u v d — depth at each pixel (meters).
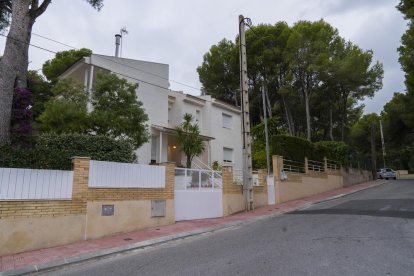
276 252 7.59
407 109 36.50
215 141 26.59
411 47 30.97
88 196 10.11
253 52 34.62
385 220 11.34
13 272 6.89
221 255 7.69
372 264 6.33
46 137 11.46
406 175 47.72
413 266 6.17
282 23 34.69
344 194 23.94
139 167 11.79
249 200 16.73
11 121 12.46
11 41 11.15
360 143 55.59
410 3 28.30
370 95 34.22
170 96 24.75
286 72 34.34
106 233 10.43
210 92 38.47
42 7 13.12
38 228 8.84
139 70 21.58
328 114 38.81
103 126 13.25
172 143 23.94
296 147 24.08
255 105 37.88
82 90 14.50
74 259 7.84
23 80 13.06
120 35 24.80
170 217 12.80
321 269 6.12
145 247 9.30
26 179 8.79
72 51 29.81
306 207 18.02
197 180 14.58
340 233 9.45
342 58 32.59
